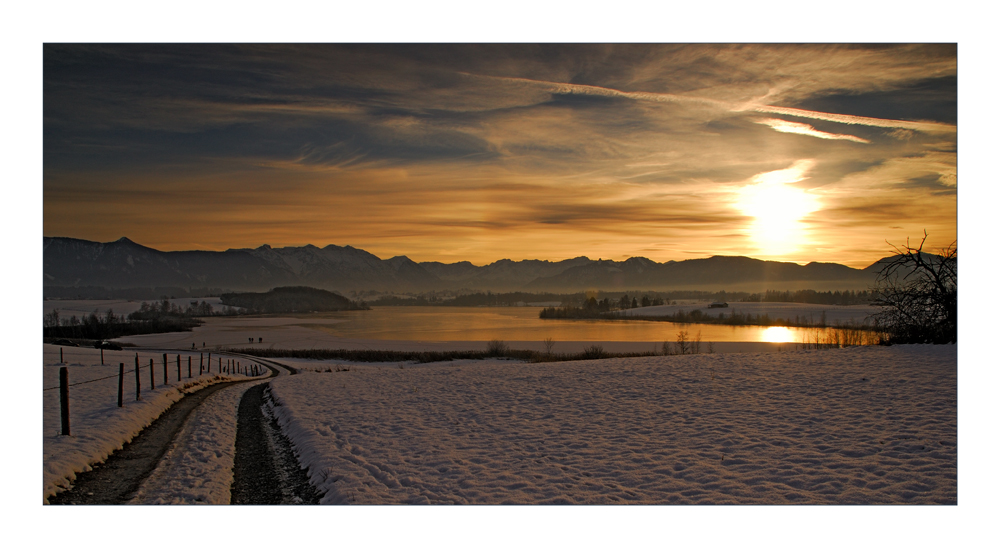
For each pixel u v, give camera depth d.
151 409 14.54
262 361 53.53
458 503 7.18
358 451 9.91
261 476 9.21
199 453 10.48
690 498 7.27
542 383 17.77
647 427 11.15
